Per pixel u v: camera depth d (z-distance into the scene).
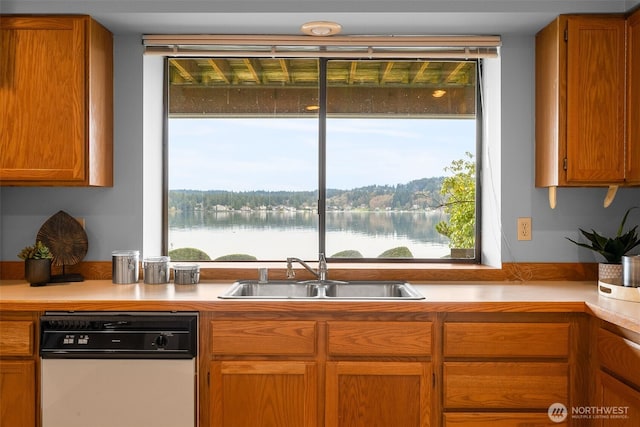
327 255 2.97
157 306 2.15
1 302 2.14
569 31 2.41
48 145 2.41
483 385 2.14
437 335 2.15
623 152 2.41
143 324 2.14
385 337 2.14
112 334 2.13
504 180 2.72
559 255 2.73
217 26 2.58
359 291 2.65
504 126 2.72
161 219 2.98
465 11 2.41
